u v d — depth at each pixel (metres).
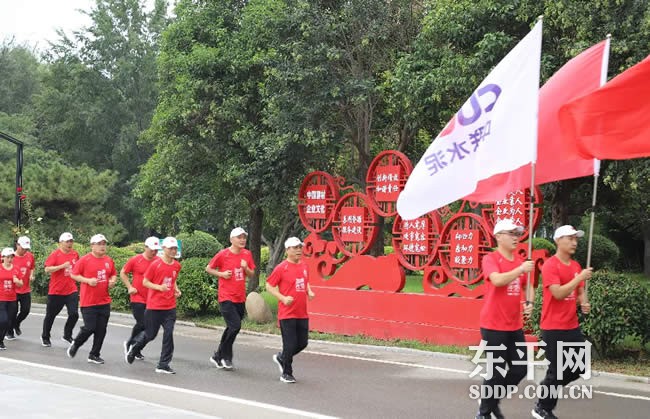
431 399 9.13
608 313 11.05
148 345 13.71
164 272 10.84
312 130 15.58
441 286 14.09
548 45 13.41
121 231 34.94
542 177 9.21
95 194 32.53
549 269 7.71
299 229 21.50
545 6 12.80
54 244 23.70
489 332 7.51
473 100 8.80
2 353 12.60
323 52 15.70
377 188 14.80
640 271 30.03
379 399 9.12
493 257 7.57
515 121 8.41
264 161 16.45
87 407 8.10
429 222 13.95
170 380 10.30
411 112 14.88
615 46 11.75
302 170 17.05
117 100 44.59
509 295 7.50
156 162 19.19
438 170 9.00
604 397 9.27
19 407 8.09
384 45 16.70
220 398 9.12
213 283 17.58
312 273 15.82
